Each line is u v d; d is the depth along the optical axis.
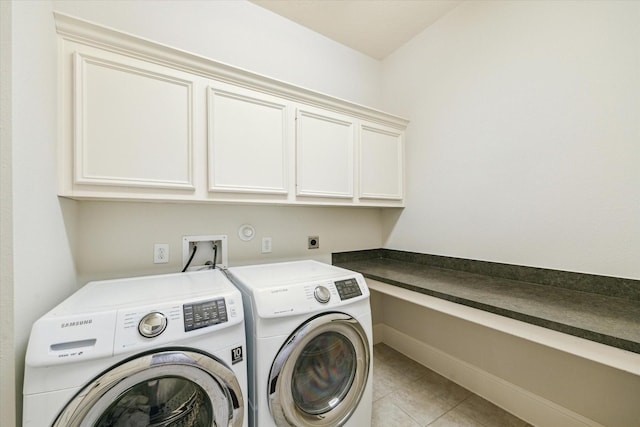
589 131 1.29
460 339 1.87
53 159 0.99
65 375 0.72
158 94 1.24
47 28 0.95
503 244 1.64
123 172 1.16
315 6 1.87
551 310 1.09
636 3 1.16
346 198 1.92
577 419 1.32
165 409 0.90
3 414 0.69
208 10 1.68
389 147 2.17
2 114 0.70
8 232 0.70
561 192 1.39
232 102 1.42
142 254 1.46
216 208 1.69
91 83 1.10
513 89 1.58
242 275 1.40
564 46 1.37
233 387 0.95
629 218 1.19
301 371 1.19
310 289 1.20
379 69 2.53
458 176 1.89
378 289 1.79
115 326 0.80
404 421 1.50
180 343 0.87
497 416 1.54
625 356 0.84
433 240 2.07
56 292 1.02
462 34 1.85
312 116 1.73
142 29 1.47
